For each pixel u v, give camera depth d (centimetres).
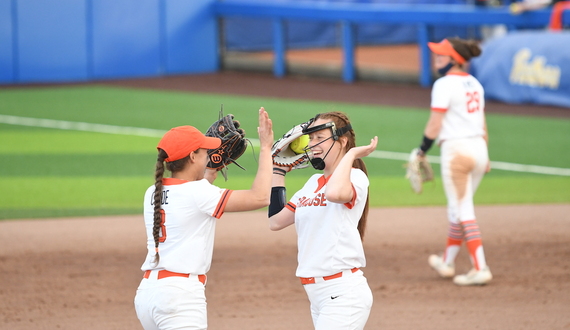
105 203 3366
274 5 8575
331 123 1393
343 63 8281
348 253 1362
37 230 2931
